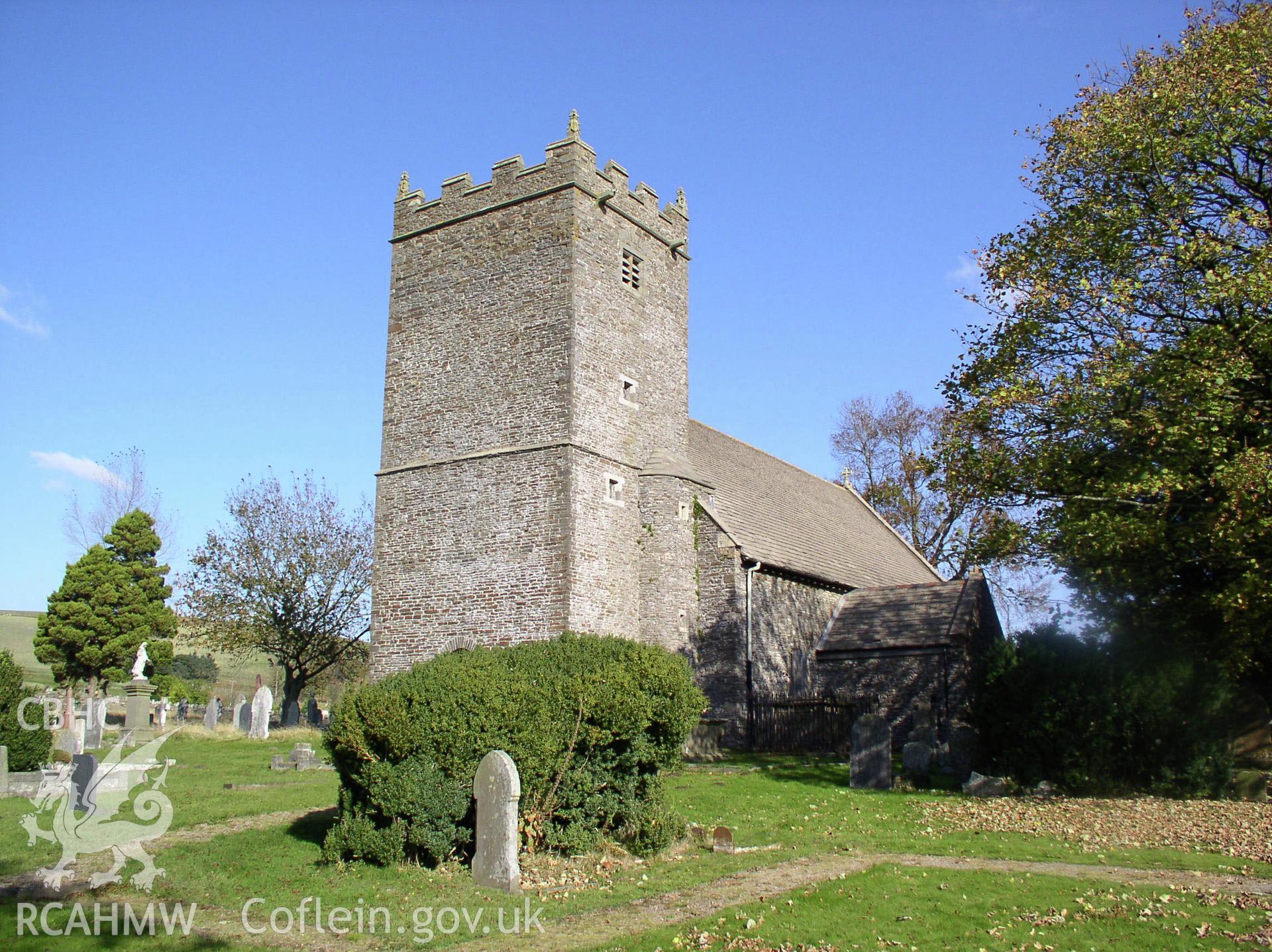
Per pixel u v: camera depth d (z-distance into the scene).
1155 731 18.12
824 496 44.19
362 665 48.16
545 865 12.22
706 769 22.38
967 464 22.03
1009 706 19.20
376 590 29.27
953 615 31.97
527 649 14.06
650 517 29.09
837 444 56.41
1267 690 22.61
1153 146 20.03
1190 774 17.89
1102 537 18.88
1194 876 12.03
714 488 31.53
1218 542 17.83
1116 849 13.62
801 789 19.16
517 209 28.95
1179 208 20.25
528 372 27.92
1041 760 18.84
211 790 18.02
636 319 30.03
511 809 11.44
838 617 34.41
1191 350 18.86
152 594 45.78
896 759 26.62
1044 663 19.16
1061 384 20.20
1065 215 21.44
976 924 10.01
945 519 52.34
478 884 11.45
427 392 29.66
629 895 11.21
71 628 43.03
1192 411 18.30
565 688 12.94
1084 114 21.45
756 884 11.70
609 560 27.75
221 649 42.28
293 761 21.64
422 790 12.01
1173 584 21.53
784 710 28.17
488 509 27.78
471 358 29.02
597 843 12.97
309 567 40.12
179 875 11.93
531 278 28.34
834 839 14.47
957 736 21.66
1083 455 20.45
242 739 29.03
